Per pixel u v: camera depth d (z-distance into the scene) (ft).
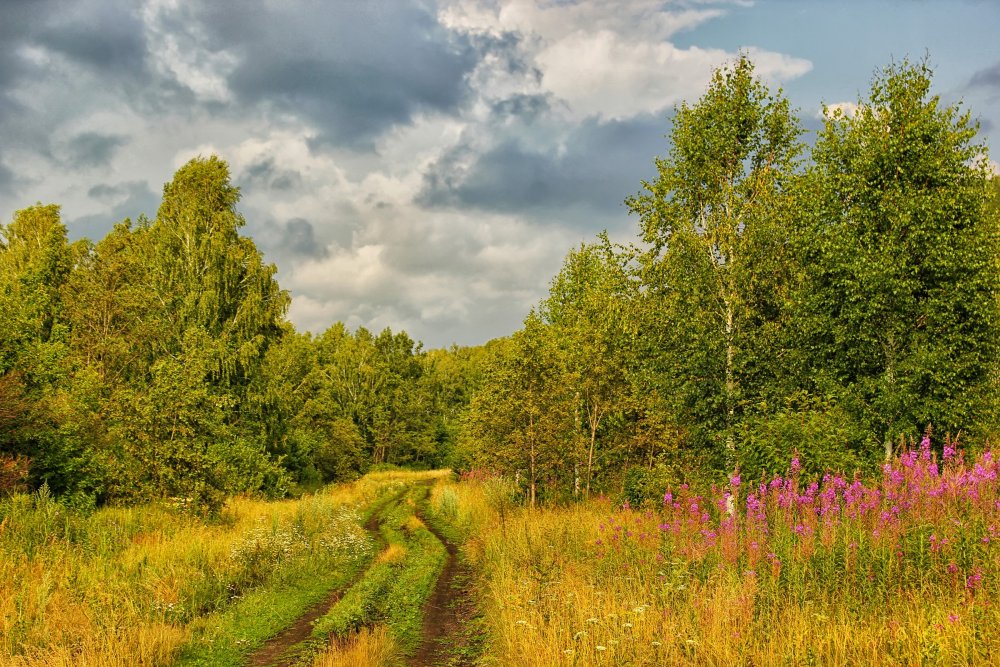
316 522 72.13
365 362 261.85
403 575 49.49
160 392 65.92
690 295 61.82
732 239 60.80
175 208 116.16
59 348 78.59
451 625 36.86
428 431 263.49
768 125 63.72
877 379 55.42
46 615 31.83
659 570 34.55
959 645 19.44
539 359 80.48
